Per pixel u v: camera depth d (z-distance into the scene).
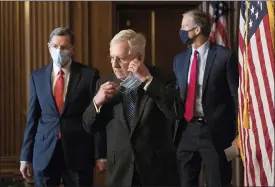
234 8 6.53
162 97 2.93
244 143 3.39
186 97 4.61
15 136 6.89
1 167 6.82
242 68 3.60
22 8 6.92
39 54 6.93
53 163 4.04
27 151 4.18
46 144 4.03
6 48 6.89
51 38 4.09
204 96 4.53
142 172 3.04
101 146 3.96
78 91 4.06
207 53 4.63
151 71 3.13
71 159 4.02
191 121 4.57
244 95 3.42
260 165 3.16
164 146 3.09
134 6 7.47
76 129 4.04
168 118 3.03
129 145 3.07
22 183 6.13
